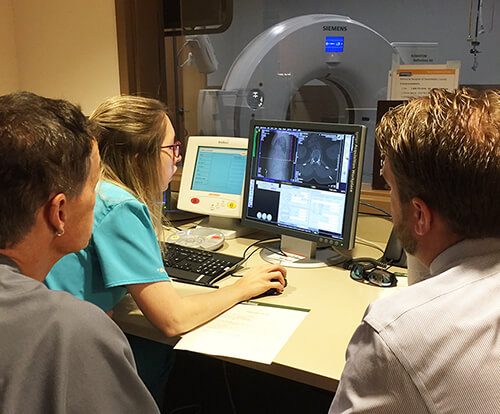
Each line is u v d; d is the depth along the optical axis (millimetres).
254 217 1613
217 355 962
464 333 545
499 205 585
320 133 1402
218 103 2447
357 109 2369
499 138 579
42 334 518
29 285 557
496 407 517
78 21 2105
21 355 502
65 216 632
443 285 596
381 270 1355
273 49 2408
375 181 1763
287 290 1286
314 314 1138
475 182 578
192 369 2131
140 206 1082
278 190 1533
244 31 2945
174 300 1063
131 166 1151
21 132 573
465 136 585
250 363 949
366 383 594
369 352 591
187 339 1026
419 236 669
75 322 540
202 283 1301
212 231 1729
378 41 2275
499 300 565
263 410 1906
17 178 563
